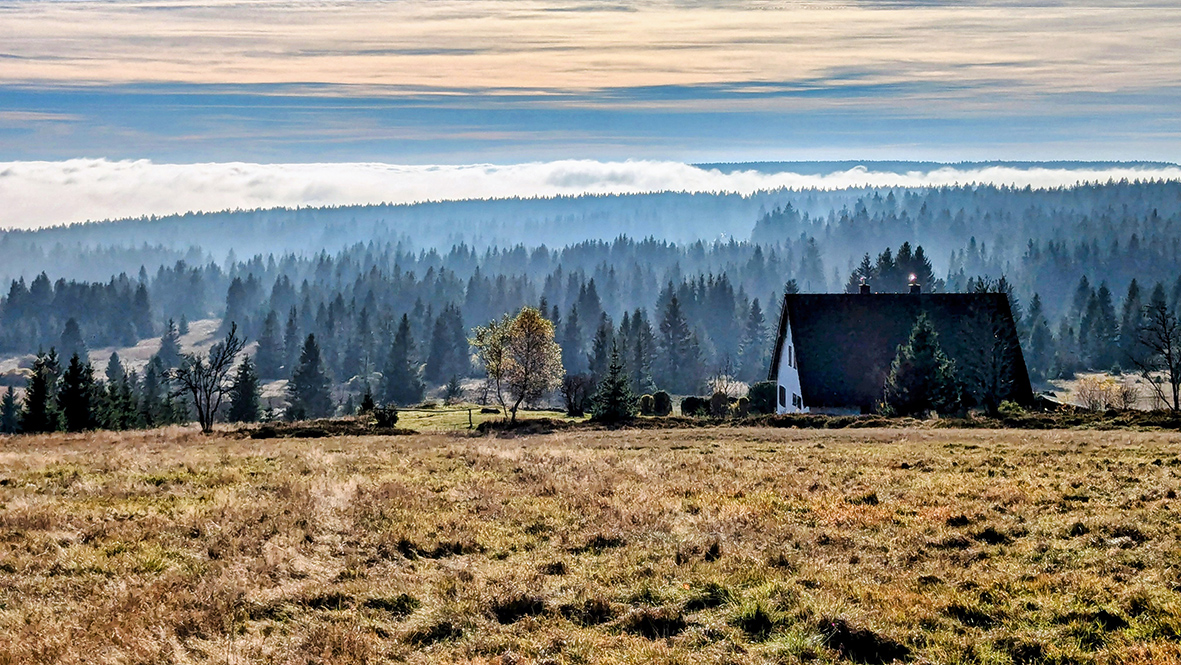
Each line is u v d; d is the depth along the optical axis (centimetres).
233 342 6231
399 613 1162
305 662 984
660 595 1173
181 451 3183
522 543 1495
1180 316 18788
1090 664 935
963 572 1251
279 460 2648
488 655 1003
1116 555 1302
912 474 2131
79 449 3447
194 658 1002
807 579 1225
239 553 1425
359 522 1638
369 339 19625
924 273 14312
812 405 5434
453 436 4247
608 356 14075
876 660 972
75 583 1280
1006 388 5047
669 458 2611
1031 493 1778
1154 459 2238
